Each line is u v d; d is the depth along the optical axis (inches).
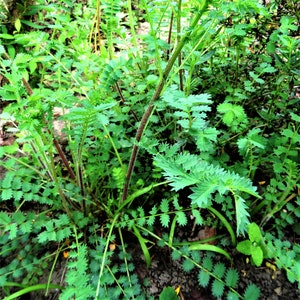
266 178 71.2
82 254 43.4
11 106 38.1
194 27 37.2
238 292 56.5
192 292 57.1
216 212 59.5
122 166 59.2
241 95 65.3
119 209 60.3
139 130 46.8
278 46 75.9
